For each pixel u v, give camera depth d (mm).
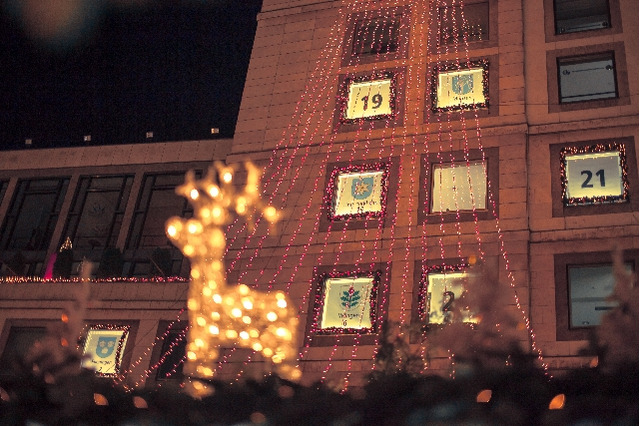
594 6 28578
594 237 23078
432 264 24031
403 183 26188
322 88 29656
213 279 18516
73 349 10367
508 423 8609
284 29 31969
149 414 10039
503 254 23422
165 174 33312
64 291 28828
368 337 23203
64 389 10133
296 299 24609
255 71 31031
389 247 24844
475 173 25703
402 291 23797
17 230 33500
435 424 8859
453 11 30078
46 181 34656
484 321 9164
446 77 28469
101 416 10180
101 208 33125
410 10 30781
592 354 8727
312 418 9352
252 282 25391
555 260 23016
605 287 22188
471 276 9422
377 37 30703
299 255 25609
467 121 26859
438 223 24875
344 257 25125
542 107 26422
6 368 10406
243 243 26359
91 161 34438
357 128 28172
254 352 23312
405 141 27156
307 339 23609
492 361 9000
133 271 30938
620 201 23625
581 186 24375
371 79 29328
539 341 21469
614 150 24750
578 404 8406
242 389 9891
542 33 28297
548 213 24016
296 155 28062
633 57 26688
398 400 9125
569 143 25328
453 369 9508
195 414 9906
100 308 27828
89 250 31938
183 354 26484
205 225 18844
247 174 27953
